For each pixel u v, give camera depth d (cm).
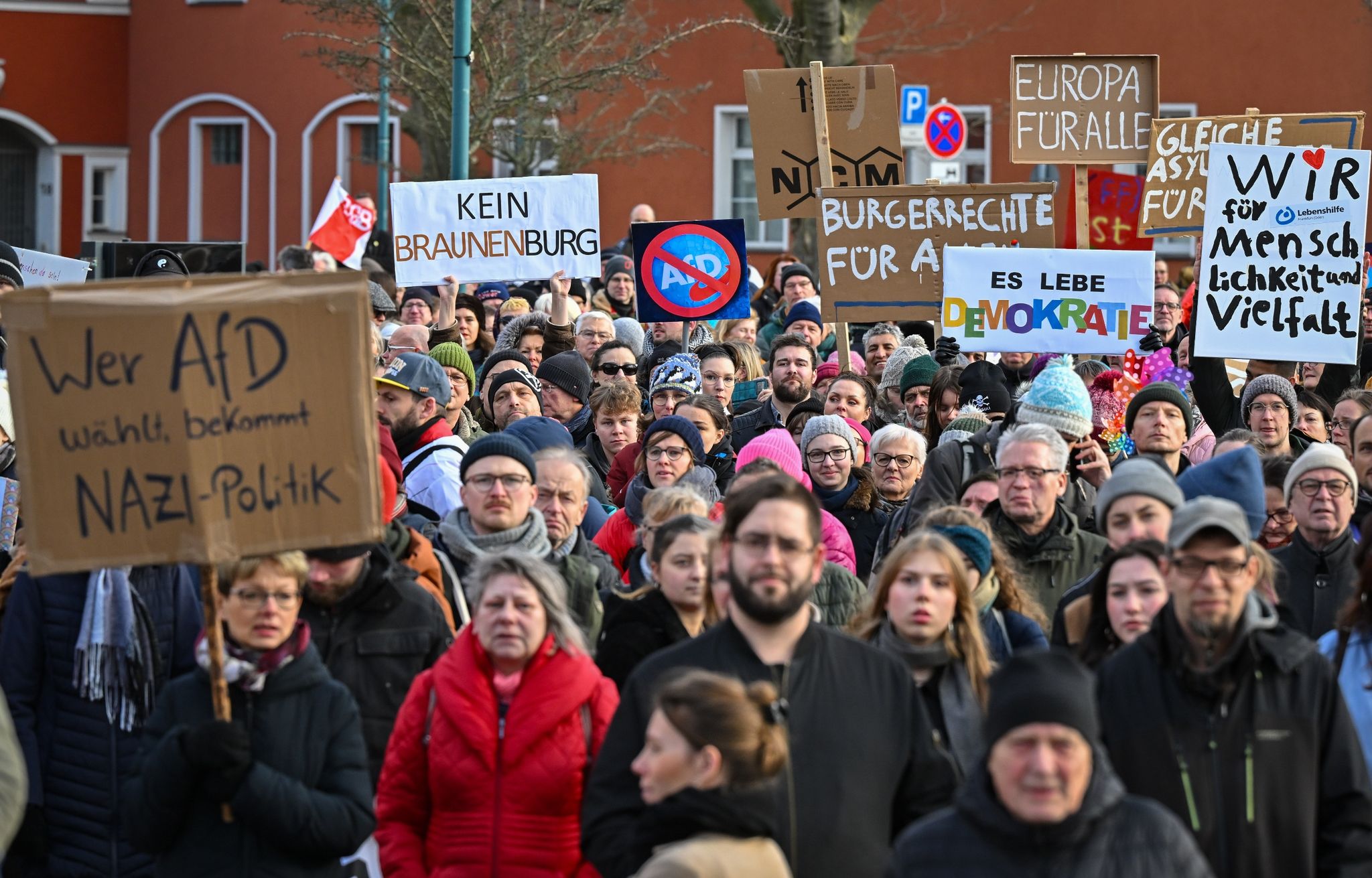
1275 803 1062
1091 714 892
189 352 1085
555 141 5378
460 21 3444
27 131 8550
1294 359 2031
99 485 1080
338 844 1141
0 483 1723
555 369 2364
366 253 4694
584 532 1805
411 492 1789
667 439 1777
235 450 1092
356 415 1107
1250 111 2327
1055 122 2411
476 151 5028
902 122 4534
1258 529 1409
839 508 1888
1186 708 1080
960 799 909
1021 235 2266
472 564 1467
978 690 1208
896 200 2288
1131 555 1219
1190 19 6241
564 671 1191
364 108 7919
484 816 1165
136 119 8469
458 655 1206
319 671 1179
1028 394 1730
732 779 946
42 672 1386
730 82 6662
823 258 2300
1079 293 2169
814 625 1078
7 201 8638
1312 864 1066
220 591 1172
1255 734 1070
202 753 1093
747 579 1037
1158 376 2167
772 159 2447
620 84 5441
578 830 1180
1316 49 6134
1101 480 1714
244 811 1113
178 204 8381
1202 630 1073
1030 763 880
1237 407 2194
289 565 1161
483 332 3102
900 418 2378
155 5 8400
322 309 1105
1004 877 887
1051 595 1505
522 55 4778
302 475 1102
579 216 2734
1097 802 890
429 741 1196
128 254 3203
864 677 1066
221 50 8212
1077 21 6356
